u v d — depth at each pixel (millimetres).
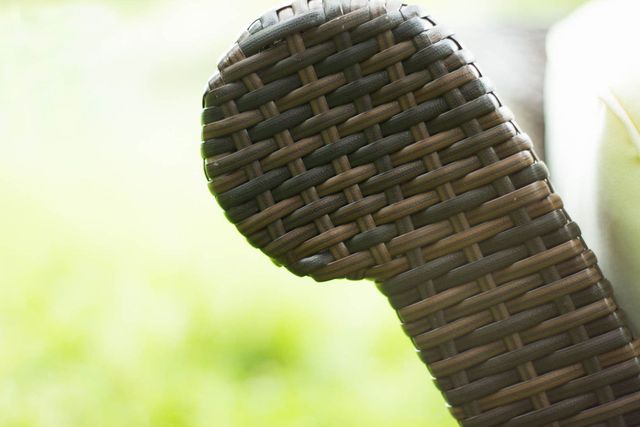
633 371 888
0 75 3387
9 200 3406
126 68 3830
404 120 882
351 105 886
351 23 881
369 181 886
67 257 3154
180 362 2660
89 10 3586
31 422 2412
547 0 2643
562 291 885
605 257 939
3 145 3576
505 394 889
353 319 2824
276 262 901
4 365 2592
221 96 888
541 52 1114
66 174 3572
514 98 1089
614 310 891
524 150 886
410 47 881
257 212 895
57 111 3582
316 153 887
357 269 888
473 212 885
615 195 921
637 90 916
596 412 889
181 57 4047
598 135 923
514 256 885
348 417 2402
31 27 3371
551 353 889
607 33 970
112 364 2607
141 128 3818
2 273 3037
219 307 2885
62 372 2584
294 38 884
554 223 884
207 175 896
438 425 2342
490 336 888
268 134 888
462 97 882
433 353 893
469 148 881
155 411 2445
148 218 3406
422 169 884
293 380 2594
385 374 2564
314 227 891
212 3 4227
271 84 886
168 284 3014
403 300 892
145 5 4012
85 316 2840
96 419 2428
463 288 887
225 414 2436
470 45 1128
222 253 3182
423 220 886
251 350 2740
